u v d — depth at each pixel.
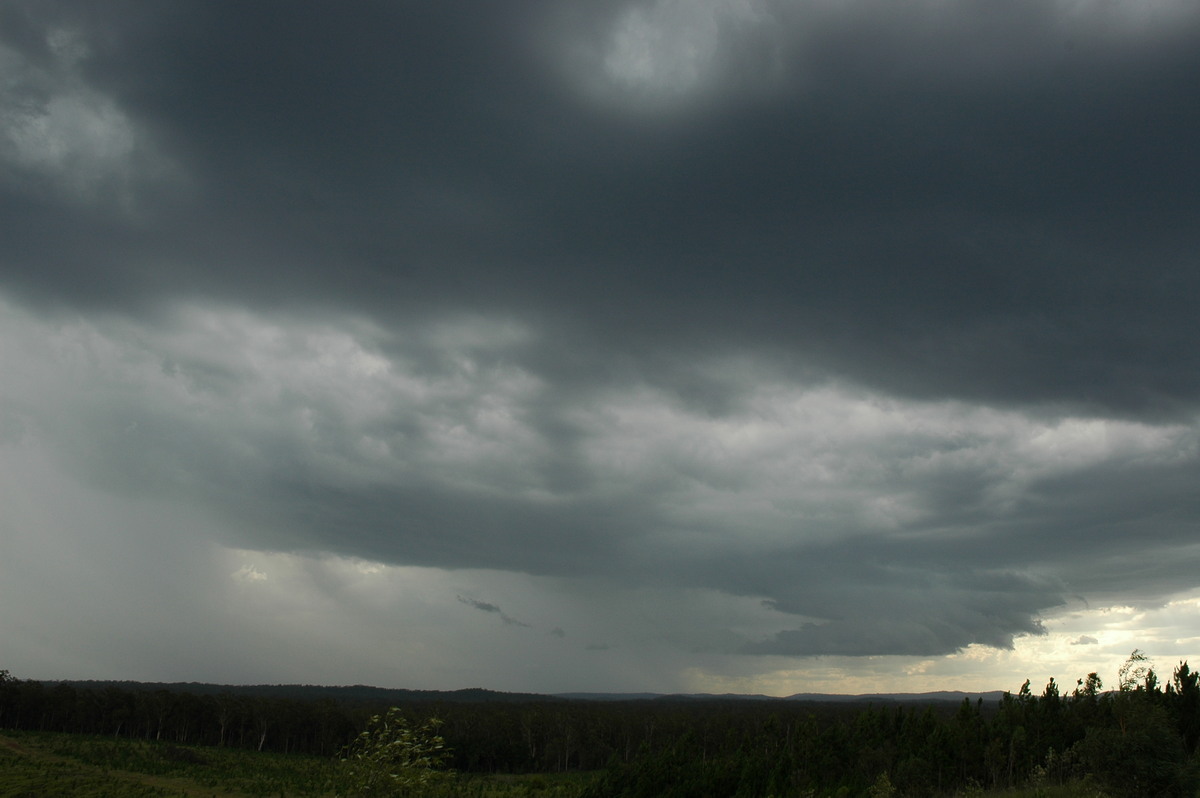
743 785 70.94
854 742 79.44
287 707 182.25
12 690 171.00
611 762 79.62
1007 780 60.22
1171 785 29.86
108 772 118.50
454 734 151.25
